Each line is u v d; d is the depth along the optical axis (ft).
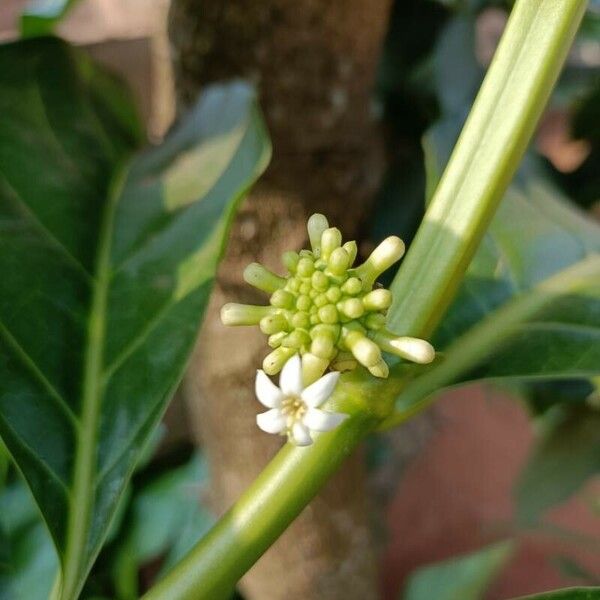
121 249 0.56
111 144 0.66
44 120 0.64
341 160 0.73
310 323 0.41
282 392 0.38
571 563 1.36
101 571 1.21
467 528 2.02
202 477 1.31
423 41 0.96
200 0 0.66
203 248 0.55
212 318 0.72
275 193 0.70
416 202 0.82
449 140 0.65
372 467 1.60
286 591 0.82
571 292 0.53
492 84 0.44
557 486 0.95
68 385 0.50
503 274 0.55
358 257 0.80
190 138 0.65
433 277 0.44
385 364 0.40
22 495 0.94
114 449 0.48
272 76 0.68
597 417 0.95
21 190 0.58
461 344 0.51
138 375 0.50
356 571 0.83
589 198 0.82
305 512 0.79
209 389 0.75
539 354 0.50
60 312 0.52
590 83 0.96
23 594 0.83
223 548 0.41
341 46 0.68
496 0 1.01
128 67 1.25
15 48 0.66
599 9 1.04
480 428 2.21
